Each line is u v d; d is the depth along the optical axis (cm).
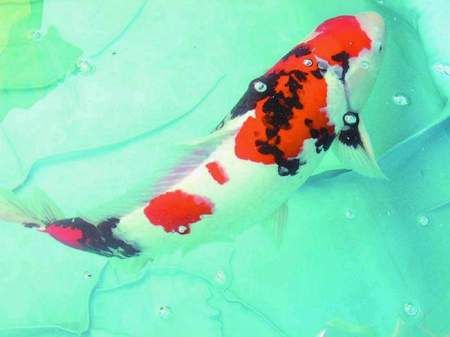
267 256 116
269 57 129
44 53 130
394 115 121
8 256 118
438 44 124
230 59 129
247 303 113
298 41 129
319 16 130
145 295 114
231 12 132
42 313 114
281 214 111
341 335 110
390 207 117
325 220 117
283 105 104
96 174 122
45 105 127
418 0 128
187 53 130
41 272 117
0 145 125
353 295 112
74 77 129
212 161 104
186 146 105
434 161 119
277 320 112
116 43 131
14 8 132
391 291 112
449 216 116
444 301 111
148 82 128
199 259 116
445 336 108
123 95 128
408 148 119
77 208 119
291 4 132
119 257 108
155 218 104
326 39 107
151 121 125
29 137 125
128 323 113
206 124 125
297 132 104
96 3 133
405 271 113
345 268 114
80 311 114
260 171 104
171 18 132
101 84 128
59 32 132
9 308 115
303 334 111
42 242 118
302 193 119
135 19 132
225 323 112
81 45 131
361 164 111
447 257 114
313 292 113
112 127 125
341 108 106
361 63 107
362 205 118
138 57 130
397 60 125
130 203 104
